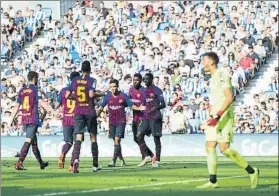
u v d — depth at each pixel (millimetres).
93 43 63812
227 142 20156
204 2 66125
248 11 63656
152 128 34875
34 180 24594
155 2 67250
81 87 28672
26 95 31938
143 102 34906
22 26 66875
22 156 31844
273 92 56969
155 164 34094
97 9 68938
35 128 32031
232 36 61531
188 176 26219
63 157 32688
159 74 58594
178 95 54219
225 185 21500
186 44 61312
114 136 35000
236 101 57000
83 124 28984
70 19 67125
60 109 53750
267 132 52688
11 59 64812
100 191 19688
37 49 64562
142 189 20219
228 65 58625
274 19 62938
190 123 52812
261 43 60469
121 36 63844
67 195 18641
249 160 42125
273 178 24953
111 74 59500
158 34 63781
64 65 62312
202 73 57750
